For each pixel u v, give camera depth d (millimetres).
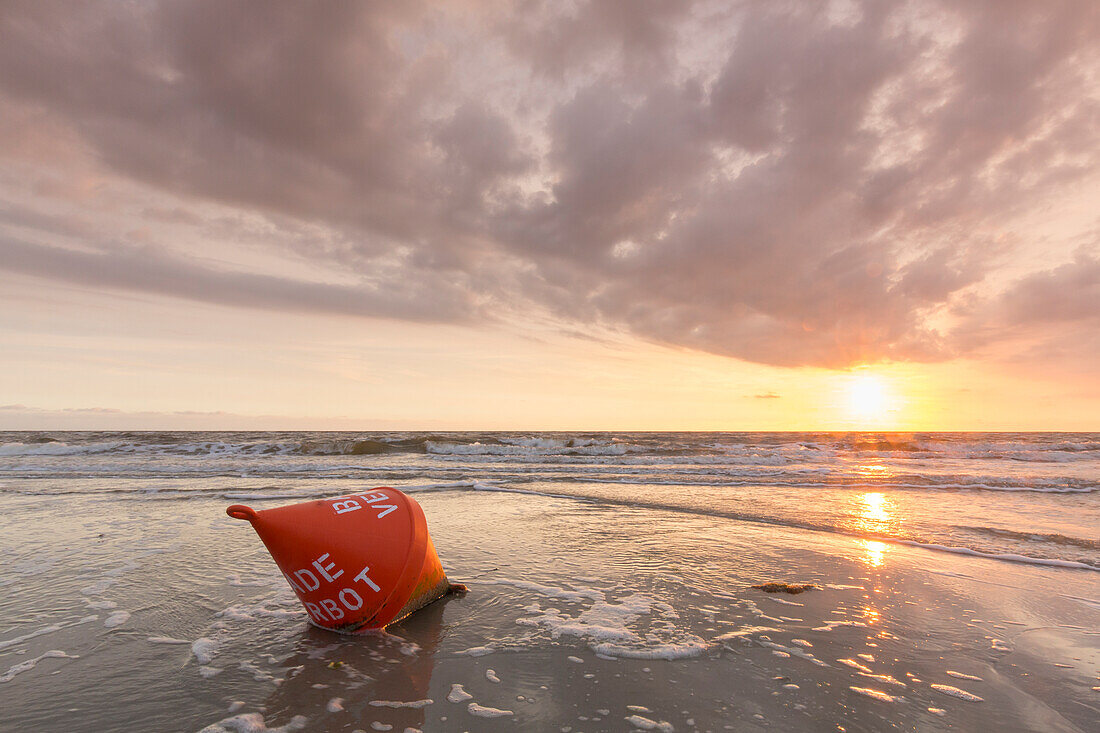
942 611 3873
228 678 2758
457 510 7863
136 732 2244
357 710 2443
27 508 7762
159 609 3805
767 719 2406
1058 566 5121
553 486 10742
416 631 3412
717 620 3650
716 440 36062
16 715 2371
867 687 2734
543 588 4305
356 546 3377
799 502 8844
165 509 7680
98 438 33594
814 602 4031
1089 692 2723
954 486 10922
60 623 3531
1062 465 16453
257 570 4758
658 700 2564
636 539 6043
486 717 2389
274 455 20000
